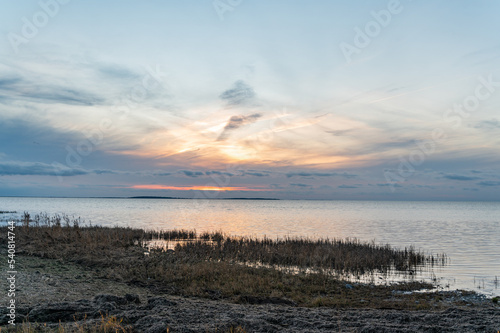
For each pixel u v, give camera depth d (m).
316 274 20.98
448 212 139.88
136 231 39.75
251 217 93.44
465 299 17.06
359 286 19.14
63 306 10.79
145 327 9.39
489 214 122.12
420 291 18.61
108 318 9.85
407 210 161.12
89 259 20.97
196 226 62.00
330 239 42.47
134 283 17.20
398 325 10.62
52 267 18.66
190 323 10.07
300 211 139.75
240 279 18.52
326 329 10.27
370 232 54.34
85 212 100.75
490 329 10.15
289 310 12.98
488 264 27.03
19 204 174.50
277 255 26.12
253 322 10.25
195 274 18.92
